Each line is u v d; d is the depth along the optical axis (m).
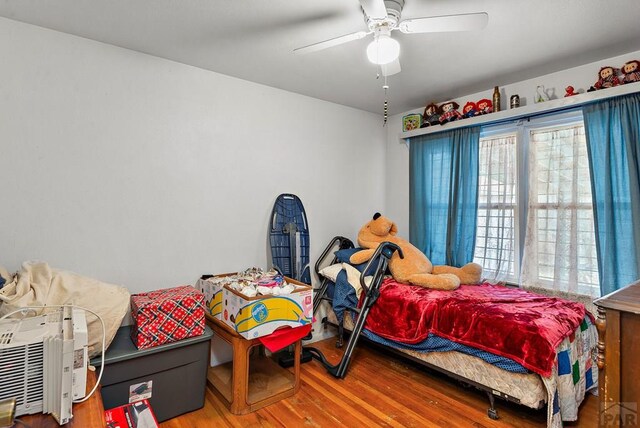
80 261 2.14
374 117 3.86
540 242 2.76
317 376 2.60
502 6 1.77
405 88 3.04
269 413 2.12
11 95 1.93
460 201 3.17
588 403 2.21
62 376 1.12
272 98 3.02
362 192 3.75
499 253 2.98
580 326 2.16
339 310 2.95
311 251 3.31
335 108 3.49
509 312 2.10
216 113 2.69
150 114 2.39
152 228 2.41
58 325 1.26
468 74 2.70
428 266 3.04
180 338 2.07
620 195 2.29
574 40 2.14
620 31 2.03
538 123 2.75
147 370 1.96
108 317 1.86
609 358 1.25
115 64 2.25
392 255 2.97
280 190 3.08
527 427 1.97
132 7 1.81
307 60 2.46
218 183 2.71
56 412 1.12
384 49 1.70
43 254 2.03
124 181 2.29
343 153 3.56
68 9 1.83
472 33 2.05
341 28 2.03
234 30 2.05
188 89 2.55
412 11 1.83
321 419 2.05
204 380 2.18
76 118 2.12
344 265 3.04
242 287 2.23
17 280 1.71
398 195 3.87
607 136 2.33
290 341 2.26
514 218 2.93
